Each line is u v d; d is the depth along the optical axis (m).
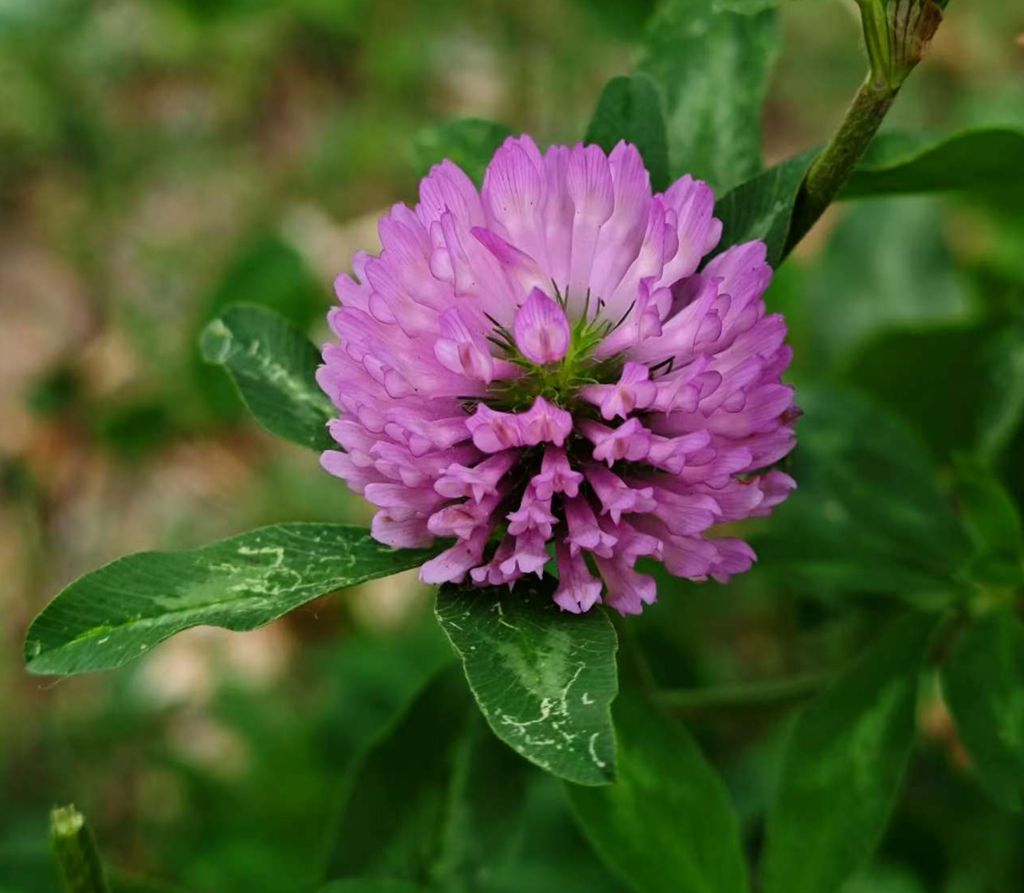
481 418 0.16
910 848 0.23
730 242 0.17
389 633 0.27
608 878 0.23
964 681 0.19
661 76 0.18
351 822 0.19
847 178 0.17
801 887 0.18
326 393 0.17
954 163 0.18
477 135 0.18
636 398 0.16
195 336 0.30
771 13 0.18
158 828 0.25
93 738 0.27
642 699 0.18
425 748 0.19
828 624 0.22
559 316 0.16
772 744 0.24
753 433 0.16
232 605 0.16
